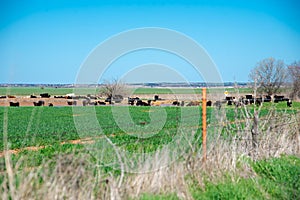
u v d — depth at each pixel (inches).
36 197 259.9
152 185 309.0
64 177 280.5
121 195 285.9
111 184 287.1
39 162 424.8
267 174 400.8
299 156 501.7
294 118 579.8
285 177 385.7
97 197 282.2
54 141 698.8
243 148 448.5
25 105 1905.8
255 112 471.5
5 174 277.1
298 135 544.4
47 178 276.1
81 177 290.0
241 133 463.5
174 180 321.1
